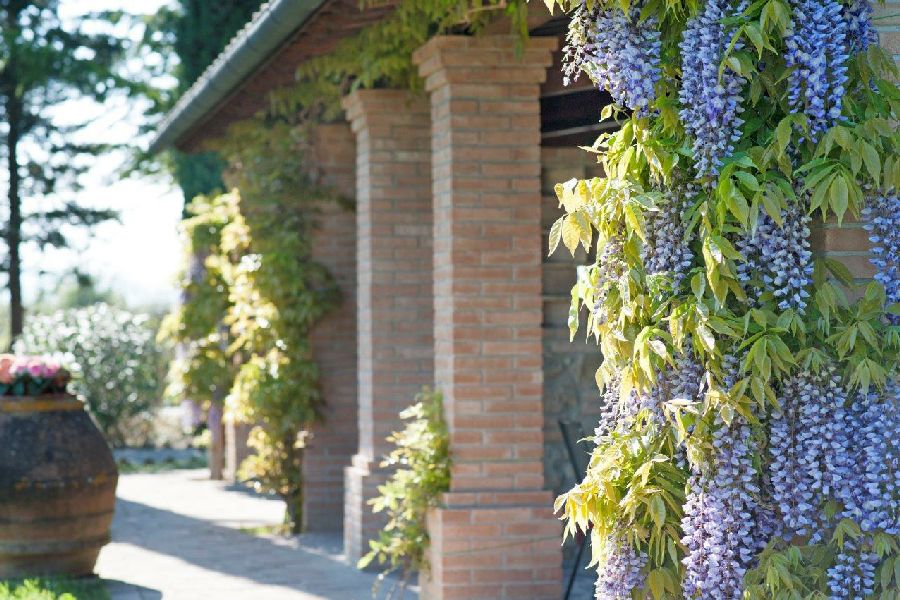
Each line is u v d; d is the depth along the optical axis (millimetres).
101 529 8148
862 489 3795
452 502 6816
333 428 10406
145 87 21125
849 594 3795
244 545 9805
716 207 3814
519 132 6883
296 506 10508
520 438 6867
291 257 10055
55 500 7844
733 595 3785
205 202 13484
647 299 3969
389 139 8516
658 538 4004
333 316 10305
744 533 3795
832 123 3799
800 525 3820
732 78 3809
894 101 3879
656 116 4074
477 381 6848
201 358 13781
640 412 4012
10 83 21312
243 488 14070
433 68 6949
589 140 7777
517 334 6875
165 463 17406
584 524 4125
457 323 6836
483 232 6855
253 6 16703
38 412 7961
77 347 19547
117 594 7801
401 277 8555
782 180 3807
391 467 8570
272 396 10008
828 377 3807
